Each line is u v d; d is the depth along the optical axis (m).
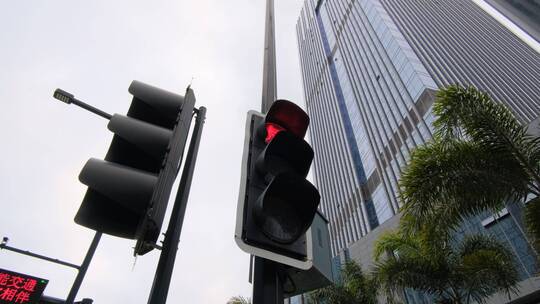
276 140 2.19
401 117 47.97
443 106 9.25
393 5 69.50
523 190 7.52
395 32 60.16
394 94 52.19
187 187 2.41
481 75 48.88
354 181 59.59
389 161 48.97
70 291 7.03
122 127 2.14
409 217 8.28
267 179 2.14
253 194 2.03
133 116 2.48
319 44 106.44
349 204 59.88
